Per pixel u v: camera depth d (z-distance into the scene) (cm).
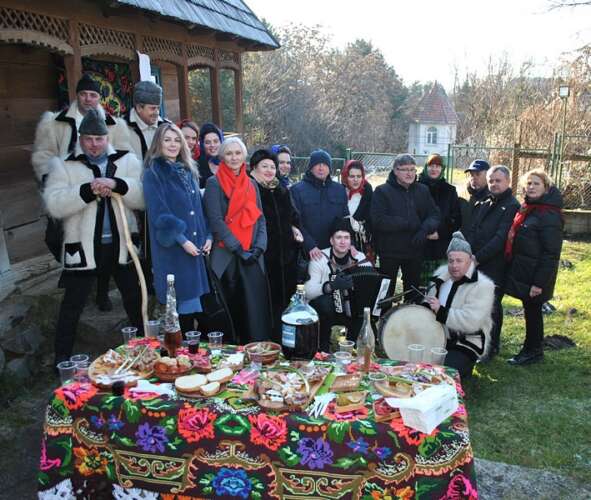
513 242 461
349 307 425
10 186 517
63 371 256
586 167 1108
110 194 367
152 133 436
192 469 225
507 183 473
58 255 393
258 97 2875
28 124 541
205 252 378
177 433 224
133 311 415
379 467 211
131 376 252
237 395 236
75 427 237
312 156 481
